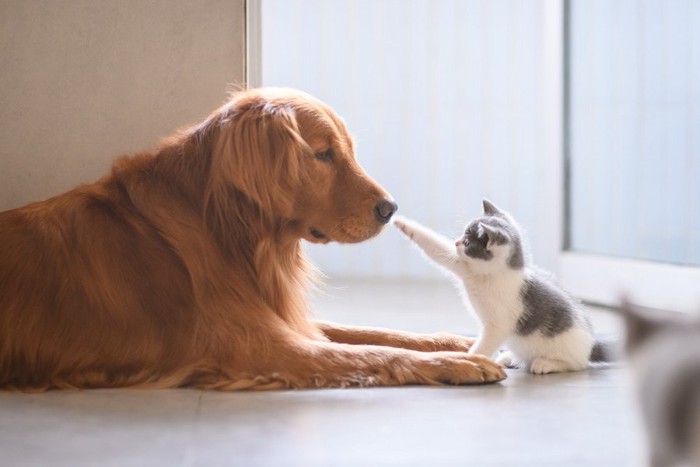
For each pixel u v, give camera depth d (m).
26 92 3.57
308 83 7.25
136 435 2.18
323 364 2.72
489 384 2.78
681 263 4.49
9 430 2.24
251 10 3.71
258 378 2.68
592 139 5.29
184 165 2.96
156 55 3.60
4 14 3.54
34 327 2.74
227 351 2.74
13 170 3.58
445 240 3.12
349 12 7.16
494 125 7.07
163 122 3.62
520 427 2.25
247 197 2.89
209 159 2.94
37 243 2.81
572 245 5.49
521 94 7.04
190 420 2.32
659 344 1.51
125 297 2.78
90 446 2.09
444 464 1.94
